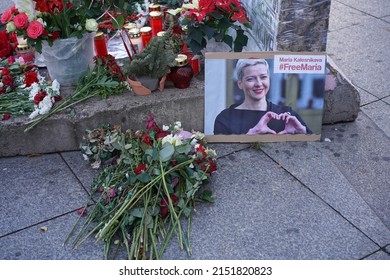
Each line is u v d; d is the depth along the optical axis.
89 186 2.82
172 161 2.63
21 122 2.97
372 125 3.32
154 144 2.72
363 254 2.34
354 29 4.79
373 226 2.50
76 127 3.03
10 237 2.50
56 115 3.00
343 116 3.30
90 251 2.39
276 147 3.09
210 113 3.06
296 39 2.93
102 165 2.90
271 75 2.96
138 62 3.01
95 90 3.13
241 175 2.86
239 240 2.43
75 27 3.12
